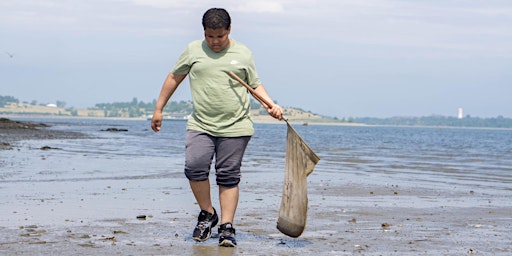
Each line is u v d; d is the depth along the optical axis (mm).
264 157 19188
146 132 54094
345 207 8016
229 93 5562
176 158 17359
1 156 15758
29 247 5188
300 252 5207
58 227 6152
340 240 5742
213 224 5770
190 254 5055
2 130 38469
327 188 10375
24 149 19406
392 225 6613
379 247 5438
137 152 20328
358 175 13141
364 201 8680
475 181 12172
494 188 10805
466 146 34594
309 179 12039
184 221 6656
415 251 5293
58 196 8484
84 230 6016
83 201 8039
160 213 7188
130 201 8148
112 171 12602
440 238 5891
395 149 27875
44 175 11344
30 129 45219
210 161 5648
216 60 5551
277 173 13070
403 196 9367
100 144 26078
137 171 12750
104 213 7102
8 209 7230
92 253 5008
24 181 10281
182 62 5664
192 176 5633
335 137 55125
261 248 5355
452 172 14500
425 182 11742
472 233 6188
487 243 5676
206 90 5566
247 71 5609
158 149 22609
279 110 5586
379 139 49531
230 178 5633
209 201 5738
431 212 7648
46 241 5445
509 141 51250
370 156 21266
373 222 6816
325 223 6719
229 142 5613
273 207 7910
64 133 40344
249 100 5730
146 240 5602
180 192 9203
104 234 5836
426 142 42750
